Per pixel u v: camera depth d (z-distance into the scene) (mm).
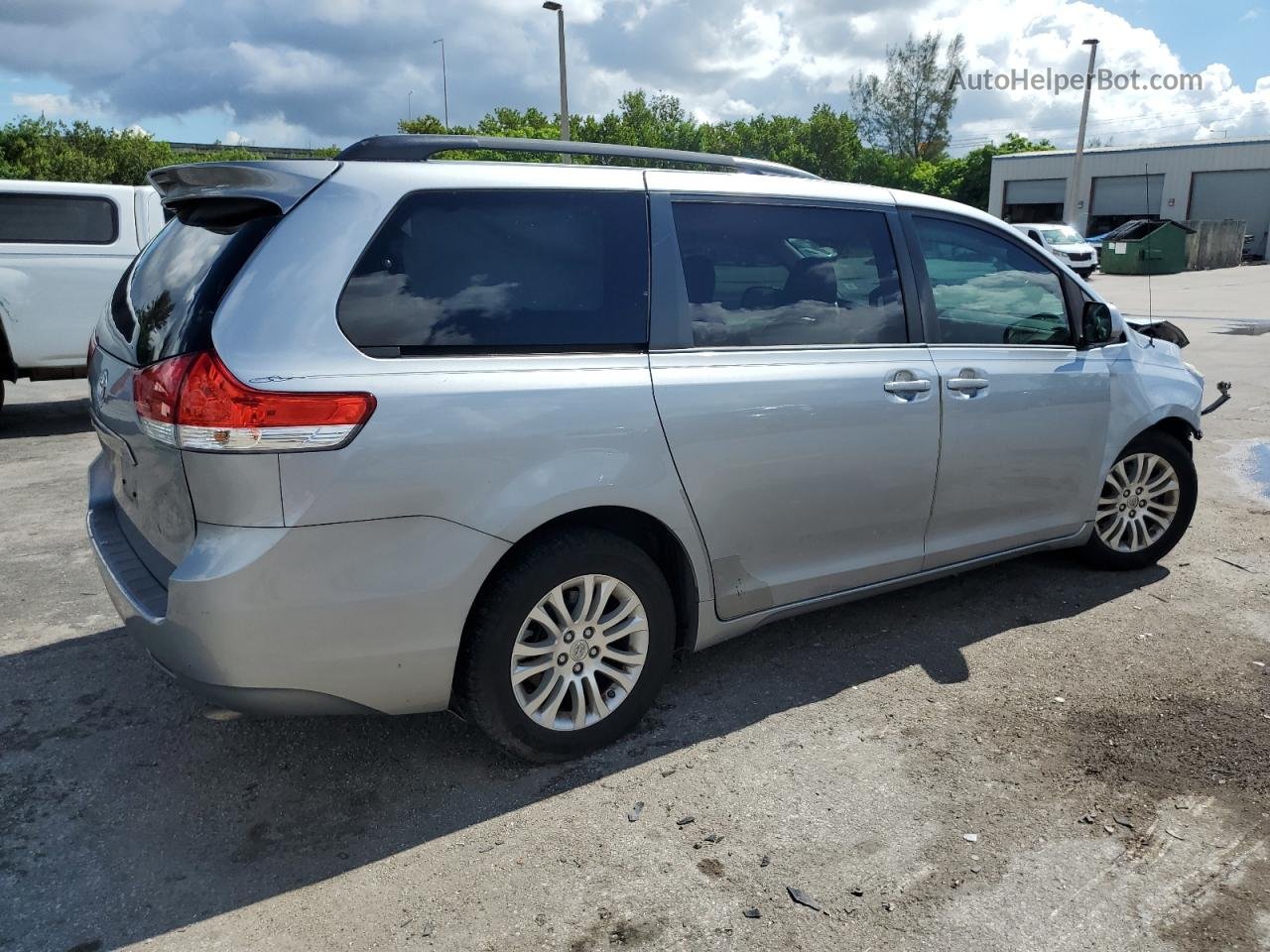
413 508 2580
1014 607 4250
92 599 4488
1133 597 4352
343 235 2594
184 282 2725
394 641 2625
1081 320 4184
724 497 3152
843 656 3793
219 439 2385
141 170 39000
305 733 3260
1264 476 6465
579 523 2988
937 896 2447
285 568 2455
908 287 3652
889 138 70125
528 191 2904
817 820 2758
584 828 2738
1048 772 2984
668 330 3061
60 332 8555
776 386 3213
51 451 7664
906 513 3643
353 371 2520
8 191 8320
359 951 2283
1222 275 28172
